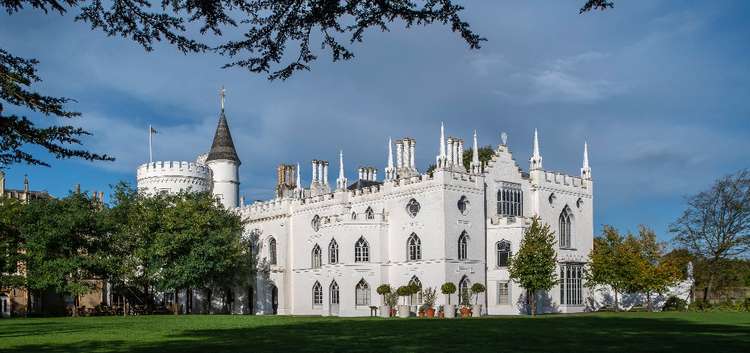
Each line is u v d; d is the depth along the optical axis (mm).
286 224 83125
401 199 70625
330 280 72188
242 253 80312
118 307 80000
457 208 67688
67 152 14766
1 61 14102
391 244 71000
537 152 74938
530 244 63406
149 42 14281
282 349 24438
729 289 78875
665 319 45812
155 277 71438
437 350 23781
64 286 68125
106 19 13766
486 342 27094
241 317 59250
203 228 74625
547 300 70500
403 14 13344
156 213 73125
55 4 13492
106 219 71125
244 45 13961
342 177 78188
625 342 26703
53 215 69562
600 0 12883
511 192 72938
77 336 32844
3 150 14273
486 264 69938
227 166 97000
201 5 13227
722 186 77875
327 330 35312
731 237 76875
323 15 13344
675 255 78438
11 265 69500
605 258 71375
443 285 64125
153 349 25094
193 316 63094
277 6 13344
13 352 24734
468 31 13578
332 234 72375
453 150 75688
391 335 31203
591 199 79250
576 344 25922
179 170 90500
